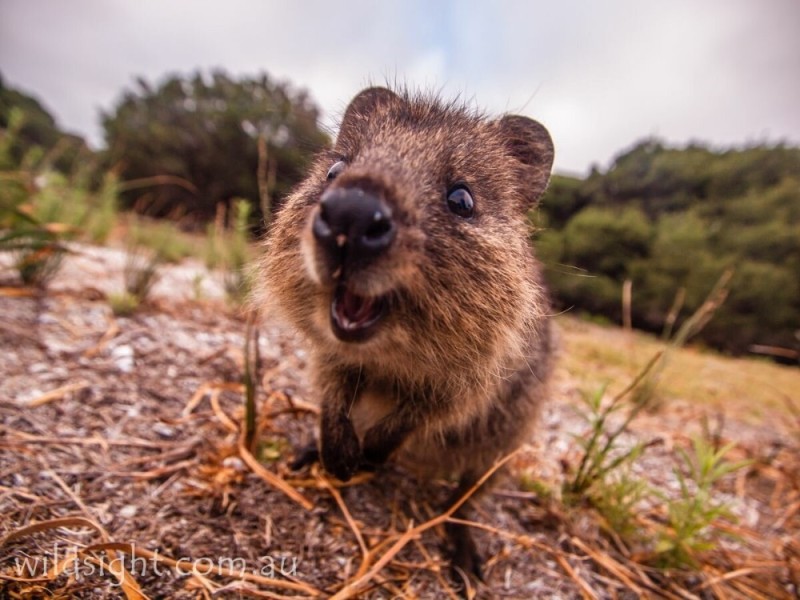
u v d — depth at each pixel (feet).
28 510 0.57
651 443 0.91
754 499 1.05
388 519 0.72
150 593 0.51
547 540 0.77
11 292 1.07
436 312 0.53
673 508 0.77
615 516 0.79
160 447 0.73
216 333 1.17
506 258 0.62
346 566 0.62
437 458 0.77
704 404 1.74
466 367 0.60
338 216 0.45
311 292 0.56
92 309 1.12
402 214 0.48
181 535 0.60
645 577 0.73
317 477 0.74
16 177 1.41
